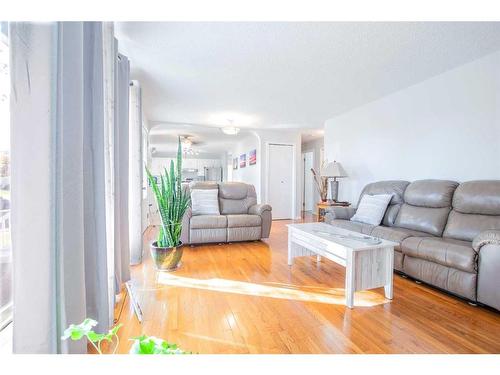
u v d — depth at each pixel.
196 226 3.50
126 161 2.25
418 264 2.29
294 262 2.93
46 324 0.94
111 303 1.66
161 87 3.32
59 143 1.00
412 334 1.56
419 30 2.03
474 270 1.84
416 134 3.24
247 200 4.30
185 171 10.74
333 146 4.88
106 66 1.71
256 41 2.20
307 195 7.85
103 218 1.46
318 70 2.81
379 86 3.31
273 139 6.21
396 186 3.19
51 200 0.96
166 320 1.70
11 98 0.89
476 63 2.59
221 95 3.64
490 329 1.62
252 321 1.69
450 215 2.50
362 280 1.95
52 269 0.96
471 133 2.65
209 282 2.33
